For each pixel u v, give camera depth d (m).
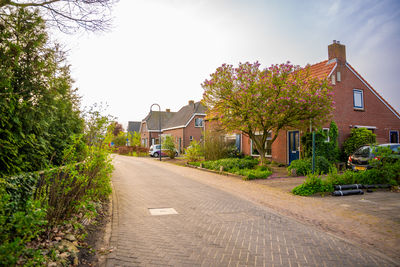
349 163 12.38
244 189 9.95
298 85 12.33
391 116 18.97
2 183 3.48
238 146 21.12
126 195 8.71
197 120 36.91
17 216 3.05
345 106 16.59
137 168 17.62
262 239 4.87
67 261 3.67
